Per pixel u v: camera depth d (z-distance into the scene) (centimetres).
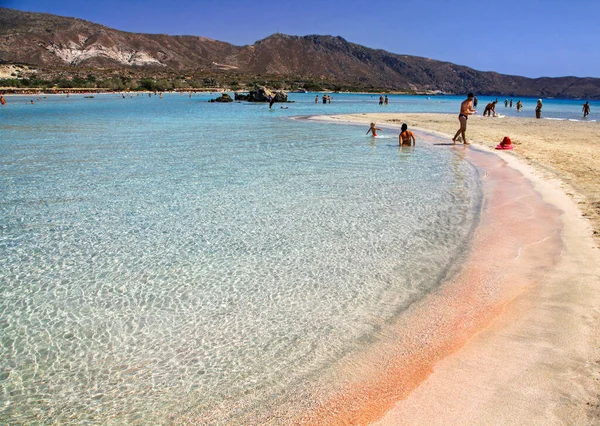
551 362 341
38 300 477
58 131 2117
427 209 791
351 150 1503
